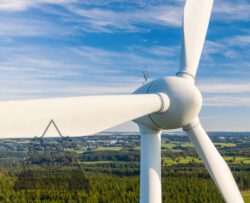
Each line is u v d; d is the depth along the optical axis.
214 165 16.88
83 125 12.93
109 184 79.31
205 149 16.83
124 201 73.69
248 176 108.88
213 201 79.50
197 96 15.41
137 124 16.80
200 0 17.64
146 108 14.77
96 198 69.00
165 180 89.94
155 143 16.53
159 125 15.97
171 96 15.34
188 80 15.87
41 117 11.55
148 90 15.82
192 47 17.16
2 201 43.06
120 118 14.02
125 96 14.31
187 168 108.38
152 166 16.44
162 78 15.83
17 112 11.02
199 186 84.62
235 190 17.09
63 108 12.23
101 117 13.45
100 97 13.61
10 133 10.91
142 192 16.44
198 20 17.47
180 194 81.88
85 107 12.93
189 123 16.44
